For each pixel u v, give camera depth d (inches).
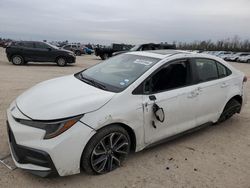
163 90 159.6
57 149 120.2
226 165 157.9
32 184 128.3
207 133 205.2
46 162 121.1
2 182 127.6
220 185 137.6
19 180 130.2
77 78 174.2
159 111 150.9
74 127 123.8
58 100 135.6
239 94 216.4
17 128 126.2
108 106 135.0
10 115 139.0
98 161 135.2
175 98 162.9
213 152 173.5
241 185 138.9
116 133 138.9
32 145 121.2
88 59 1078.4
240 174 149.2
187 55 180.1
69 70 589.6
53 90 150.5
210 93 187.9
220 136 200.5
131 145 152.9
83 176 136.6
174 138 173.3
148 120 150.6
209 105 189.3
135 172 143.7
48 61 677.3
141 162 154.3
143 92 150.2
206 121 192.1
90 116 128.4
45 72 523.8
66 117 123.7
